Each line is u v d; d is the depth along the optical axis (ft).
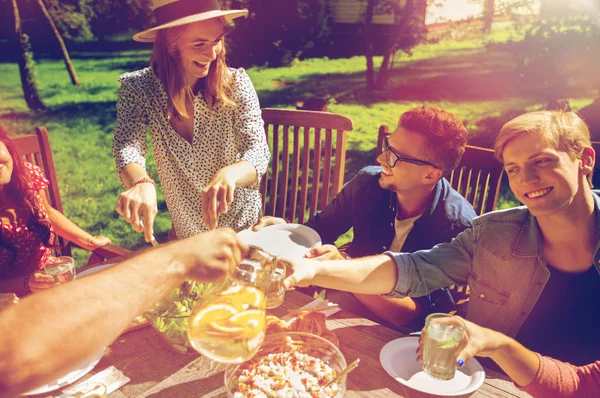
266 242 5.67
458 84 26.32
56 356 2.06
